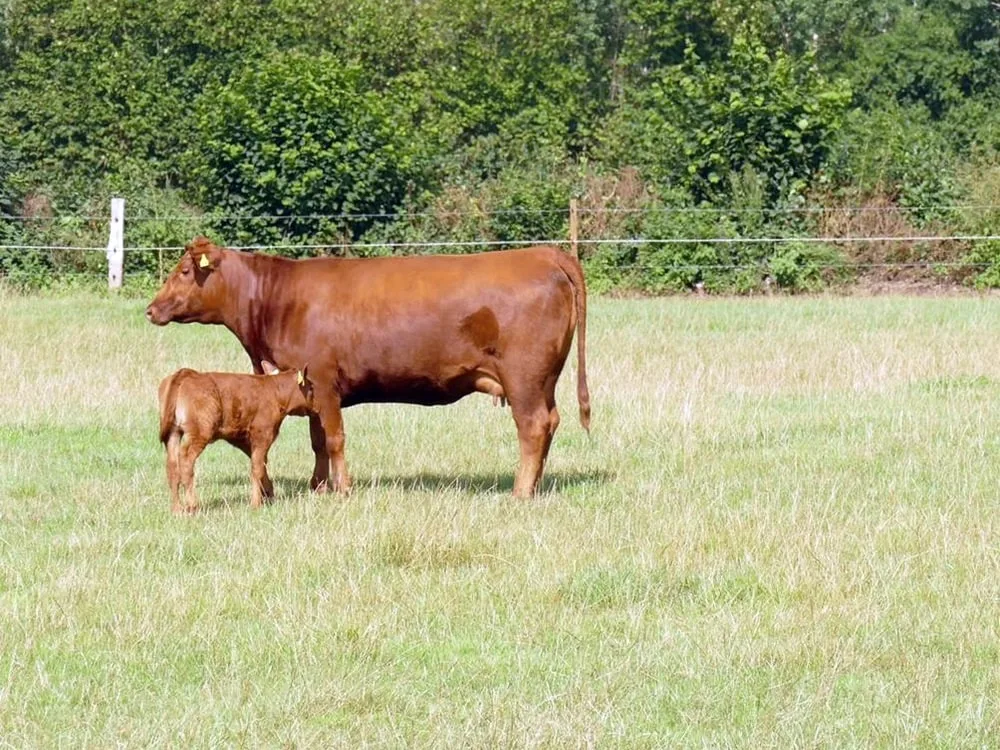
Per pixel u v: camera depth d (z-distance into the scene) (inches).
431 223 1221.1
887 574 397.4
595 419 649.0
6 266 1163.9
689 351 839.7
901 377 757.9
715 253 1198.9
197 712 305.6
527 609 373.1
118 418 653.3
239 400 480.4
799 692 315.9
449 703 312.3
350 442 605.3
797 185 1233.4
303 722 303.0
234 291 514.3
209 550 426.0
